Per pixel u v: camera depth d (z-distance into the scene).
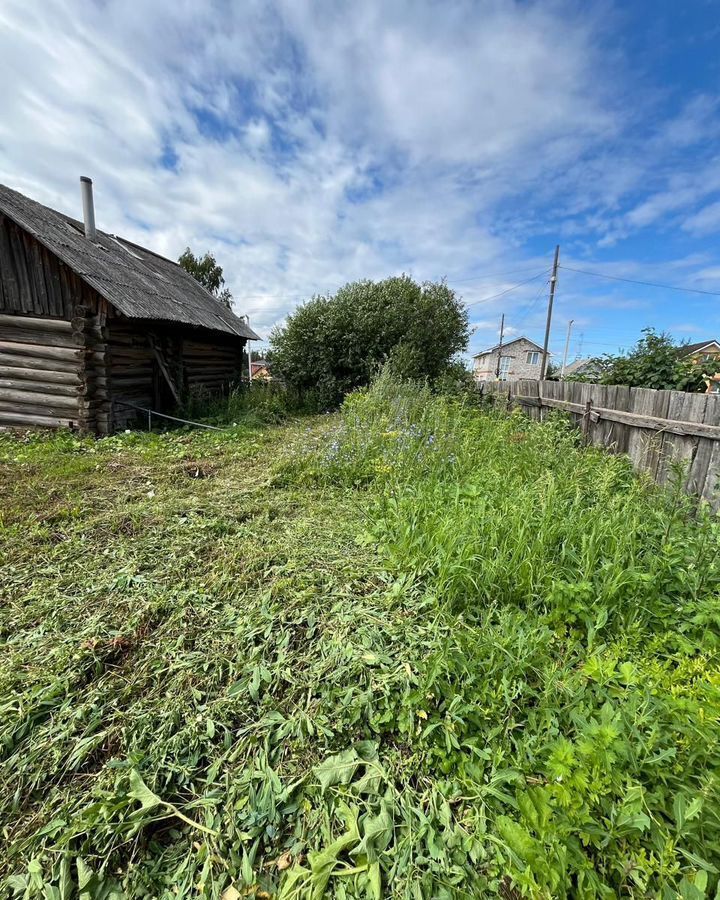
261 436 6.89
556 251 18.19
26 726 1.58
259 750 1.53
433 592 2.29
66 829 1.28
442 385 9.34
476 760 1.45
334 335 11.16
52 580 2.49
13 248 6.39
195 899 1.15
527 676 1.78
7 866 1.22
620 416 4.18
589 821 1.15
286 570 2.60
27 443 6.11
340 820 1.31
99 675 1.85
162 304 7.83
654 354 5.08
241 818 1.33
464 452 4.25
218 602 2.32
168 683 1.80
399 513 3.13
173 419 7.51
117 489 4.00
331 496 3.87
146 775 1.43
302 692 1.75
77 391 6.62
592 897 1.05
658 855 1.11
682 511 2.70
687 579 2.19
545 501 2.76
